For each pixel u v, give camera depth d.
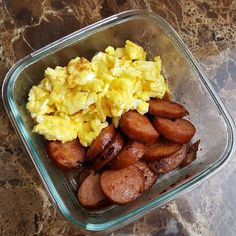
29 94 0.21
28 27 0.23
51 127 0.20
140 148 0.20
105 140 0.20
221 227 0.23
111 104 0.21
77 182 0.21
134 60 0.22
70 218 0.20
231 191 0.23
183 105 0.22
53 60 0.21
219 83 0.24
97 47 0.22
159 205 0.21
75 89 0.21
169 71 0.23
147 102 0.21
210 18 0.25
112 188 0.20
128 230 0.22
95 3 0.23
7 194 0.21
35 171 0.22
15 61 0.22
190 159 0.22
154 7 0.24
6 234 0.21
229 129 0.22
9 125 0.22
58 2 0.23
